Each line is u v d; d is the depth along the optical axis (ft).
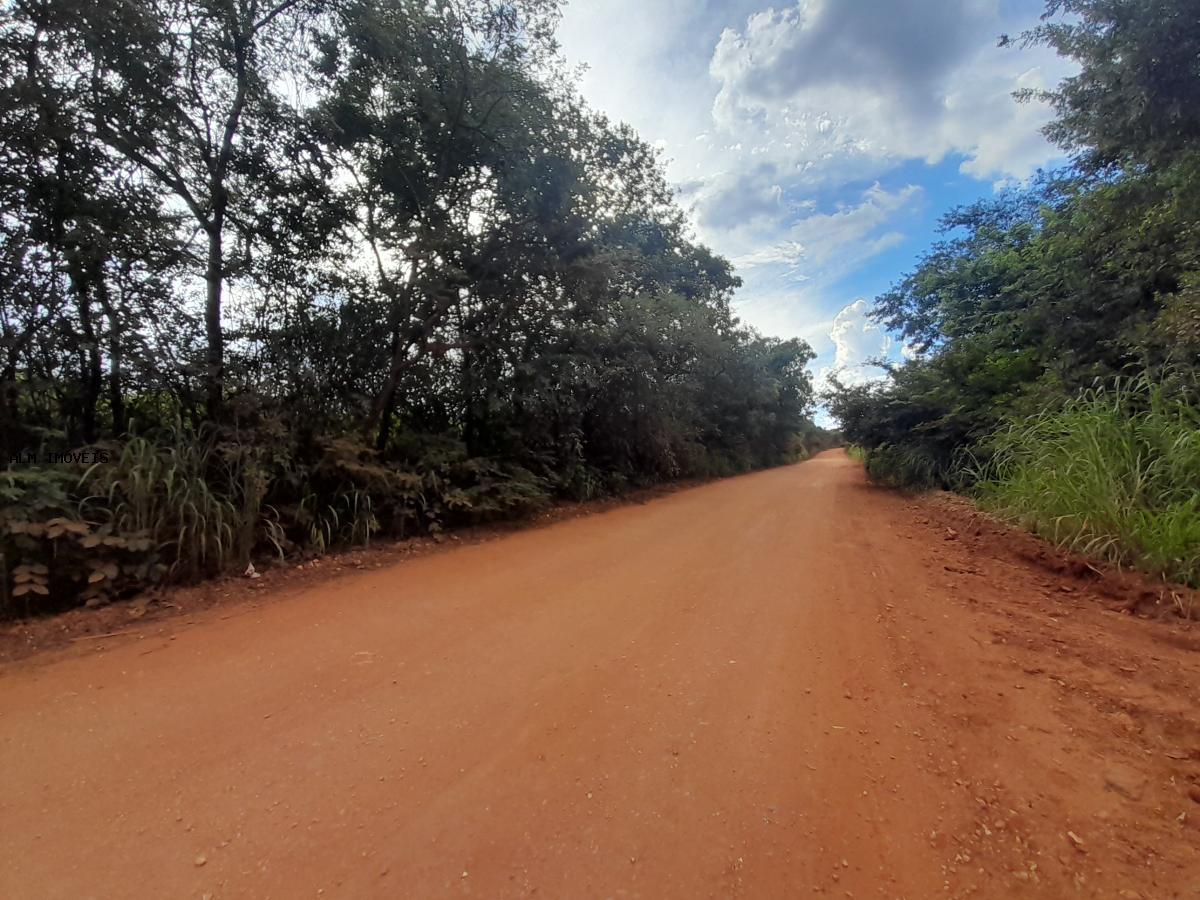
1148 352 22.04
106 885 5.75
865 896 5.63
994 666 10.80
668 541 24.18
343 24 23.07
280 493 20.58
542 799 7.11
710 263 75.51
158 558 15.64
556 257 30.04
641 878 5.85
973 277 44.24
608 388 39.45
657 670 10.88
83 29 16.21
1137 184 20.36
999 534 20.29
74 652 11.90
